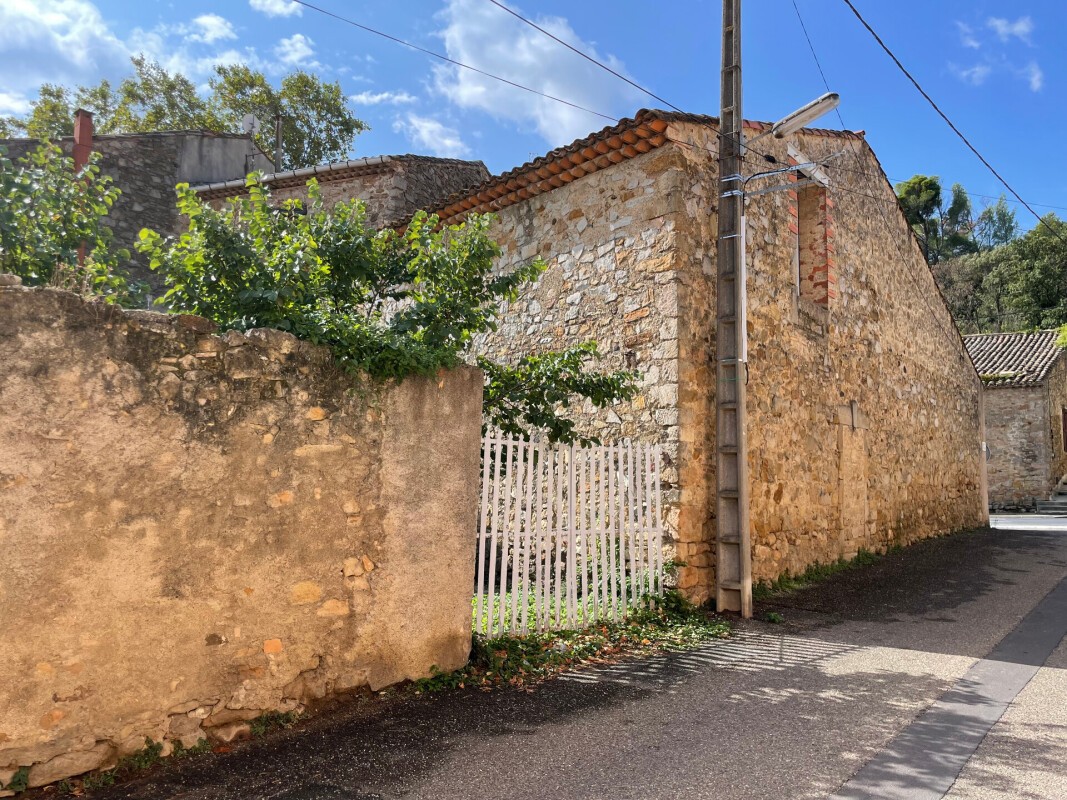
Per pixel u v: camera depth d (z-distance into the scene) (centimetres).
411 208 1388
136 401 354
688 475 730
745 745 394
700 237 786
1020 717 438
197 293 484
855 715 441
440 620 482
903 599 800
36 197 483
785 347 901
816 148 1018
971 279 4025
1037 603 773
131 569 349
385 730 407
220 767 356
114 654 343
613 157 816
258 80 2497
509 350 950
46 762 321
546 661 532
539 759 374
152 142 1448
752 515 809
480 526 535
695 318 765
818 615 723
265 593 398
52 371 329
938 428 1416
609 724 424
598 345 826
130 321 356
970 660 562
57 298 333
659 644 601
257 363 401
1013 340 2433
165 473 362
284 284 463
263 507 399
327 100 2561
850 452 1054
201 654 373
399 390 465
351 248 558
